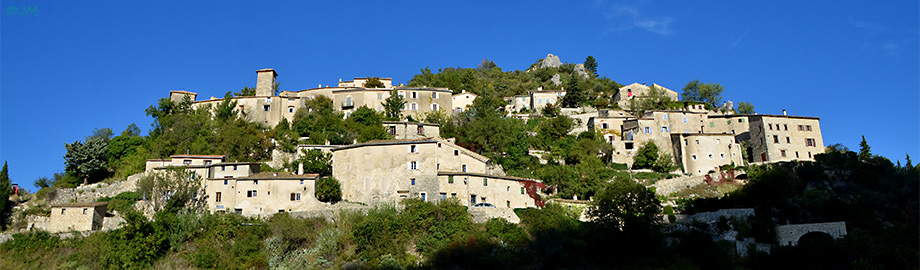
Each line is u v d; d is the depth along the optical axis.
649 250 69.75
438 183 77.75
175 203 73.62
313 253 65.31
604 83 177.75
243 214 74.81
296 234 67.62
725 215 77.31
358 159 81.62
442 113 117.62
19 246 64.88
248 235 67.00
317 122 104.50
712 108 140.75
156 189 74.31
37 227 70.56
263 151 94.06
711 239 72.88
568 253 67.38
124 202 74.38
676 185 93.31
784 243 74.12
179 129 100.00
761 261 70.31
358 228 66.00
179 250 65.69
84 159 84.94
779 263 69.56
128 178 80.12
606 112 127.69
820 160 90.44
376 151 81.25
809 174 88.62
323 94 118.94
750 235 74.75
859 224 76.38
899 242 68.38
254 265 63.38
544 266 64.81
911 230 70.81
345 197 80.38
